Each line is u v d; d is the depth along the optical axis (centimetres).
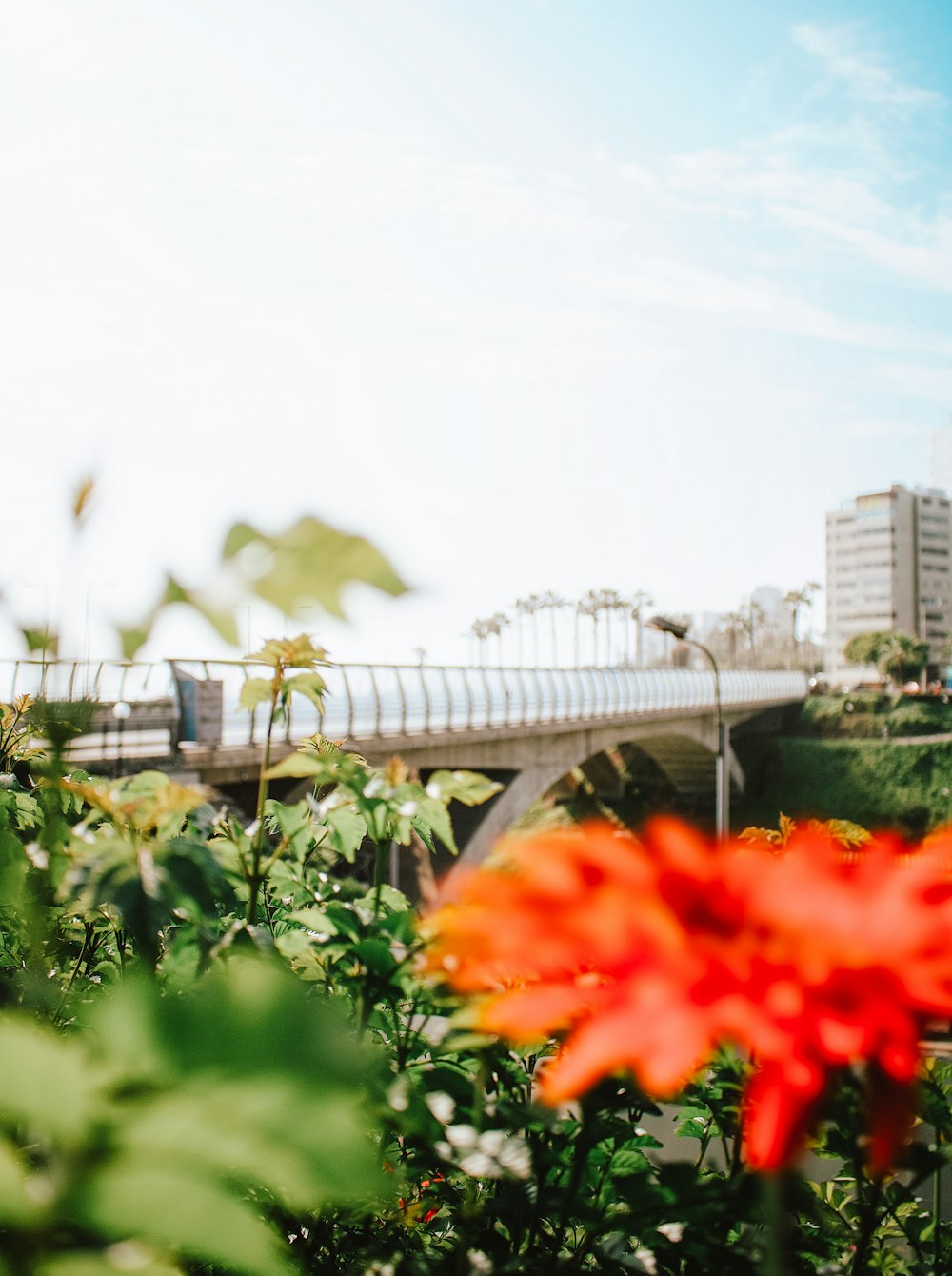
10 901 82
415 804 118
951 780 5853
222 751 1352
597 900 43
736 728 6134
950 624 12350
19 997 80
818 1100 40
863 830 106
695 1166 110
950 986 41
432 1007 113
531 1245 108
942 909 44
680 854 46
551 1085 37
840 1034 40
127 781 99
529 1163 100
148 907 83
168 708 1369
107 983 112
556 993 44
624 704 3569
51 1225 29
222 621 33
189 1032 30
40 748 60
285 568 32
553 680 2984
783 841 109
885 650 9481
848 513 12369
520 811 2519
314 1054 30
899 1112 41
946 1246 123
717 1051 99
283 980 32
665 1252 104
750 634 12925
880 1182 107
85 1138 29
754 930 42
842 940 41
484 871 48
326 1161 28
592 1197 119
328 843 138
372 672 2080
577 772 4822
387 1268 100
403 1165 113
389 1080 90
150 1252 30
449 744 2166
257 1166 29
